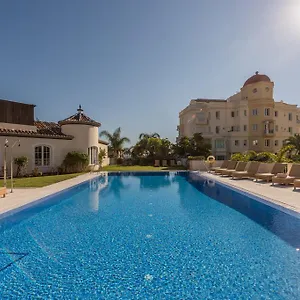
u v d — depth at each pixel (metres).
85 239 6.16
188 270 4.53
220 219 7.90
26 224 7.47
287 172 14.68
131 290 3.92
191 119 44.72
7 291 3.92
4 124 19.72
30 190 12.05
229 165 20.25
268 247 5.56
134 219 7.98
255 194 10.55
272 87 43.25
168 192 13.46
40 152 21.31
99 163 28.28
